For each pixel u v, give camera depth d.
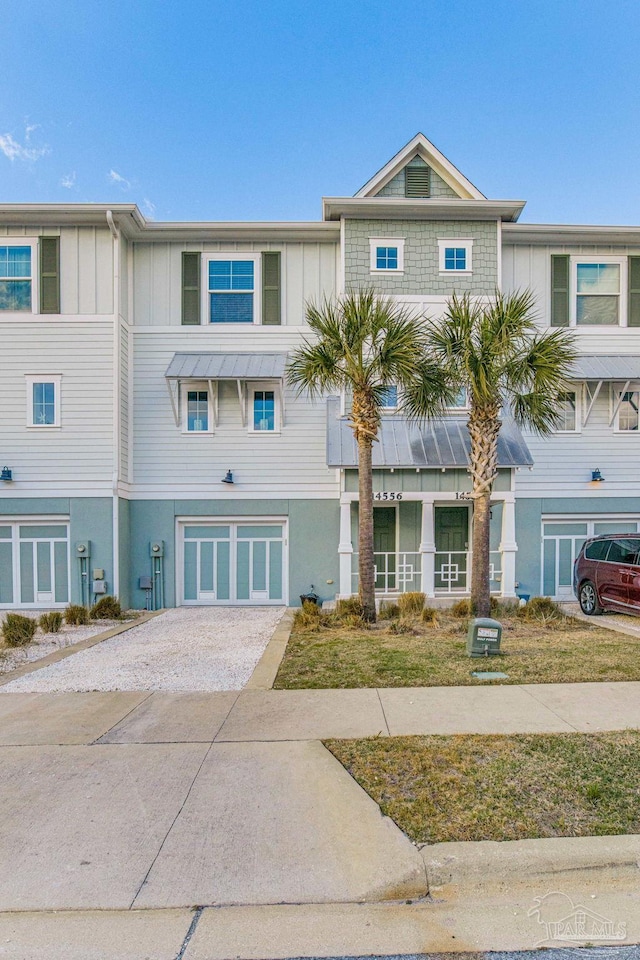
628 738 5.16
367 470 10.98
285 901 3.22
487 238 14.26
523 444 13.77
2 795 4.30
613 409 14.73
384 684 6.92
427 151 14.29
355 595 12.95
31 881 3.36
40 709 6.23
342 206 13.84
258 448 14.46
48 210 13.23
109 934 3.01
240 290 14.52
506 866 3.42
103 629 11.16
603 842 3.57
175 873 3.41
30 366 13.64
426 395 11.02
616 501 14.75
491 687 6.72
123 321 13.97
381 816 3.92
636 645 8.92
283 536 14.66
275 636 10.08
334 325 10.62
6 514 13.57
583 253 14.81
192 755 4.95
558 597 14.89
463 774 4.48
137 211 13.44
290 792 4.28
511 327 10.21
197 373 13.56
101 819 3.96
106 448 13.62
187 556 14.63
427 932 3.04
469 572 14.78
